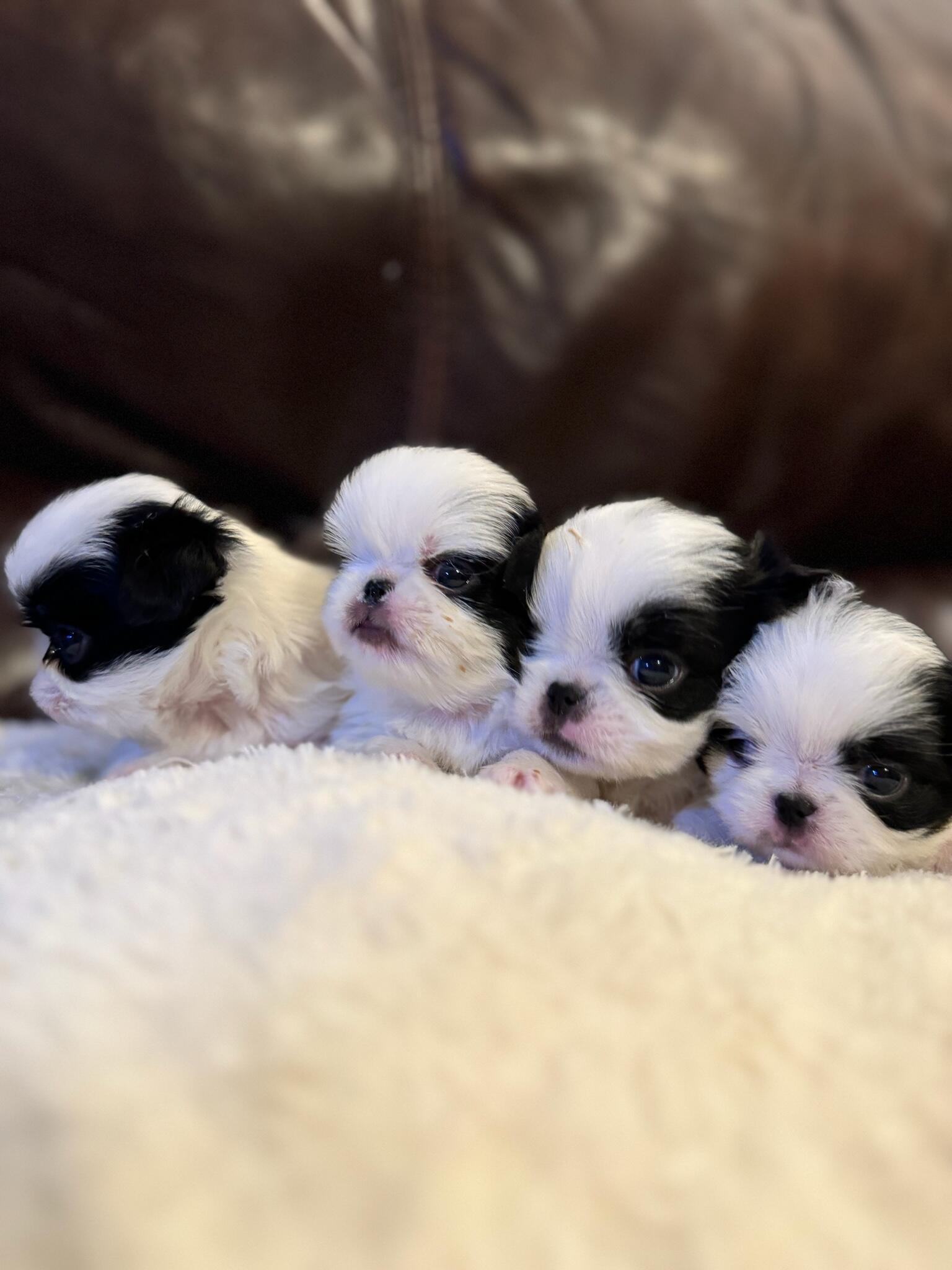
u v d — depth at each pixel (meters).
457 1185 0.11
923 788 0.24
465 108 0.35
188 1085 0.12
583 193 0.35
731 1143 0.13
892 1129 0.14
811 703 0.24
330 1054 0.12
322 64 0.34
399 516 0.26
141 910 0.15
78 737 0.32
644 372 0.36
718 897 0.18
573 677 0.25
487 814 0.19
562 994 0.14
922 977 0.17
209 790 0.20
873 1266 0.12
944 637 0.39
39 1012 0.13
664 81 0.36
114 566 0.27
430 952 0.14
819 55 0.38
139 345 0.34
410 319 0.35
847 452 0.38
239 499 0.37
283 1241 0.10
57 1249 0.10
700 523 0.27
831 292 0.37
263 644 0.28
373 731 0.27
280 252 0.34
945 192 0.38
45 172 0.33
